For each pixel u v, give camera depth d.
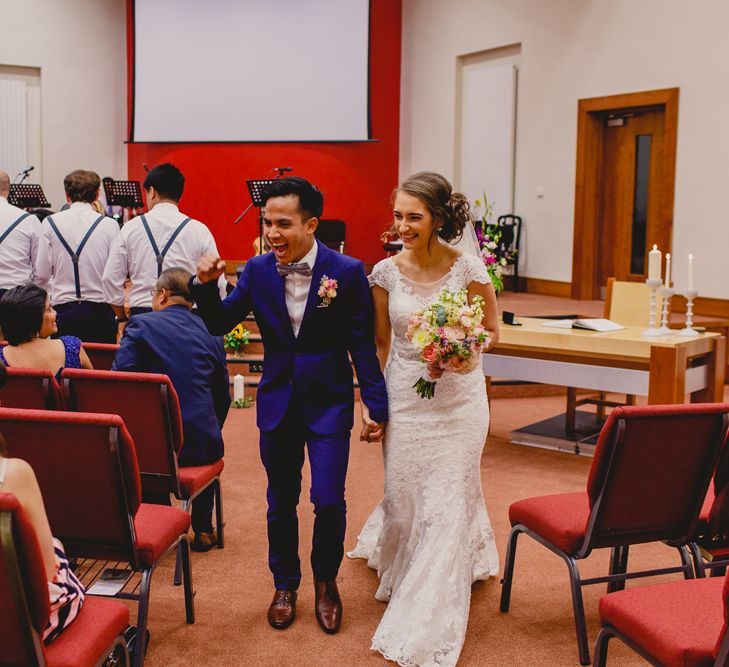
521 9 11.05
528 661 2.93
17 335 3.46
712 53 8.84
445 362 2.95
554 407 7.14
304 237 2.98
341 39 12.16
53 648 2.05
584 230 10.58
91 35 13.84
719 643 1.99
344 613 3.26
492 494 4.82
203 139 12.67
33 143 13.75
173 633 3.09
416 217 3.04
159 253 4.75
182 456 3.55
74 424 2.46
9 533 1.71
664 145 9.66
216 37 12.47
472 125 11.98
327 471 3.03
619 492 2.74
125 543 2.65
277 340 3.07
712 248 8.91
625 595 2.35
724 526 2.86
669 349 4.80
